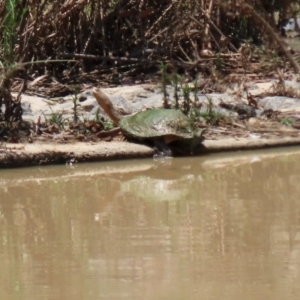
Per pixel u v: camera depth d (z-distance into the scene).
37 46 17.16
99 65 19.05
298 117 15.09
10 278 6.89
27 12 13.72
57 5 15.55
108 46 19.44
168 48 19.20
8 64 13.13
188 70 18.41
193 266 7.11
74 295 6.42
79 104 14.71
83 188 10.74
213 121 14.51
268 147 13.53
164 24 19.58
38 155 12.09
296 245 7.75
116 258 7.41
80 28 18.64
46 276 6.93
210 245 7.80
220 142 13.34
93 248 7.79
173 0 18.98
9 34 13.07
